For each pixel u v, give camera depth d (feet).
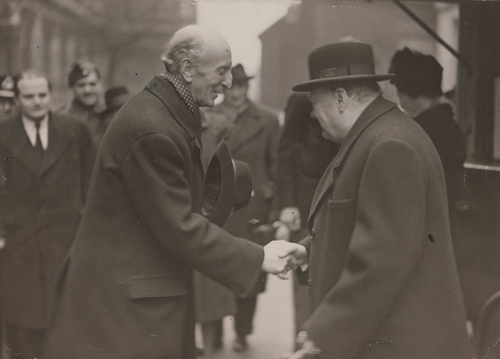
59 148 7.39
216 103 8.96
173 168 4.56
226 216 5.29
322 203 4.85
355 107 4.67
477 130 7.84
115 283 4.81
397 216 4.19
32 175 7.29
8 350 6.81
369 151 4.40
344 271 4.36
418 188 4.23
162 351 4.86
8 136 7.30
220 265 4.68
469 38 7.97
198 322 7.80
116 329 4.81
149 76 10.41
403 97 7.94
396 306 4.41
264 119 9.08
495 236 7.16
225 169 5.22
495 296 5.77
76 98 8.37
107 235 4.83
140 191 4.57
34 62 8.97
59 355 4.94
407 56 7.85
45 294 6.96
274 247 5.06
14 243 7.15
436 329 4.42
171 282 4.87
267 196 9.01
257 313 8.53
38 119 7.39
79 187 7.48
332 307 4.33
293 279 8.54
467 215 7.18
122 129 4.64
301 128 8.69
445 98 8.07
